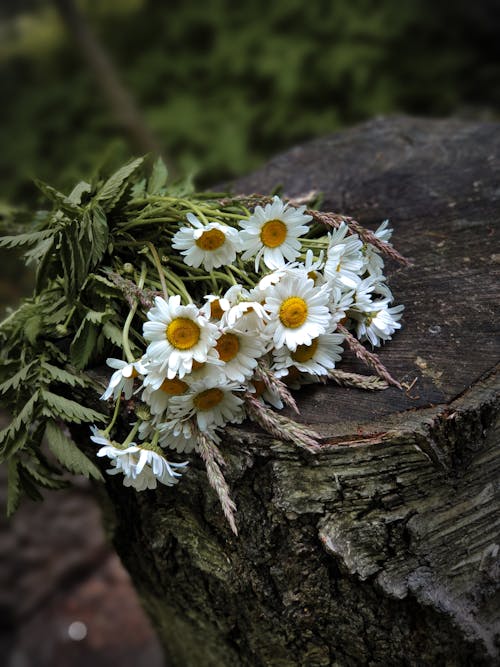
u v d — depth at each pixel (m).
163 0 1.48
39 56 1.45
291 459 0.37
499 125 0.59
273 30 1.35
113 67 1.24
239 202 0.43
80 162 1.23
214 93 1.33
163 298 0.38
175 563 0.45
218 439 0.38
